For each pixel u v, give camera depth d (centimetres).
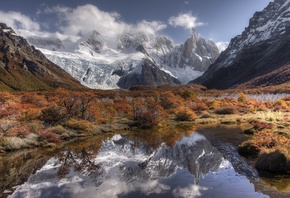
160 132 4550
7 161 2697
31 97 7281
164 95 9650
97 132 4416
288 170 2033
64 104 4856
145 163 2503
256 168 2169
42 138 3584
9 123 3703
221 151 2844
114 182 1975
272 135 2966
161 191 1752
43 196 1739
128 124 5241
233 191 1706
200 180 1947
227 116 6588
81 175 2181
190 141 3550
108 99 9538
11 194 1791
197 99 10050
